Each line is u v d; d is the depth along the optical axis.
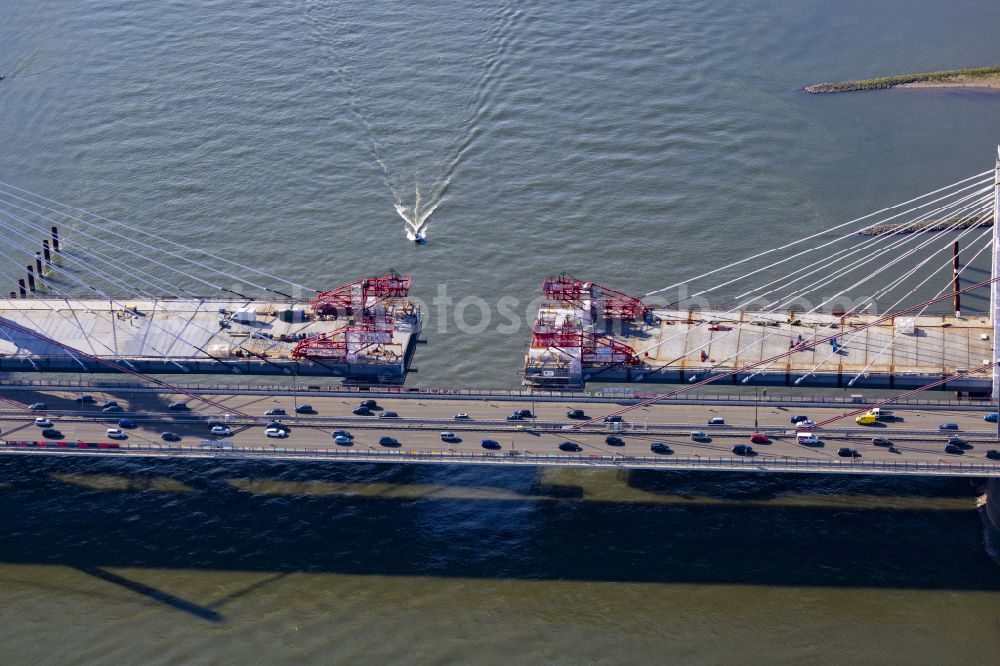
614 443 181.38
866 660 156.00
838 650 157.62
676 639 159.88
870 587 167.75
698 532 177.50
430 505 183.38
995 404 188.12
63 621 164.50
